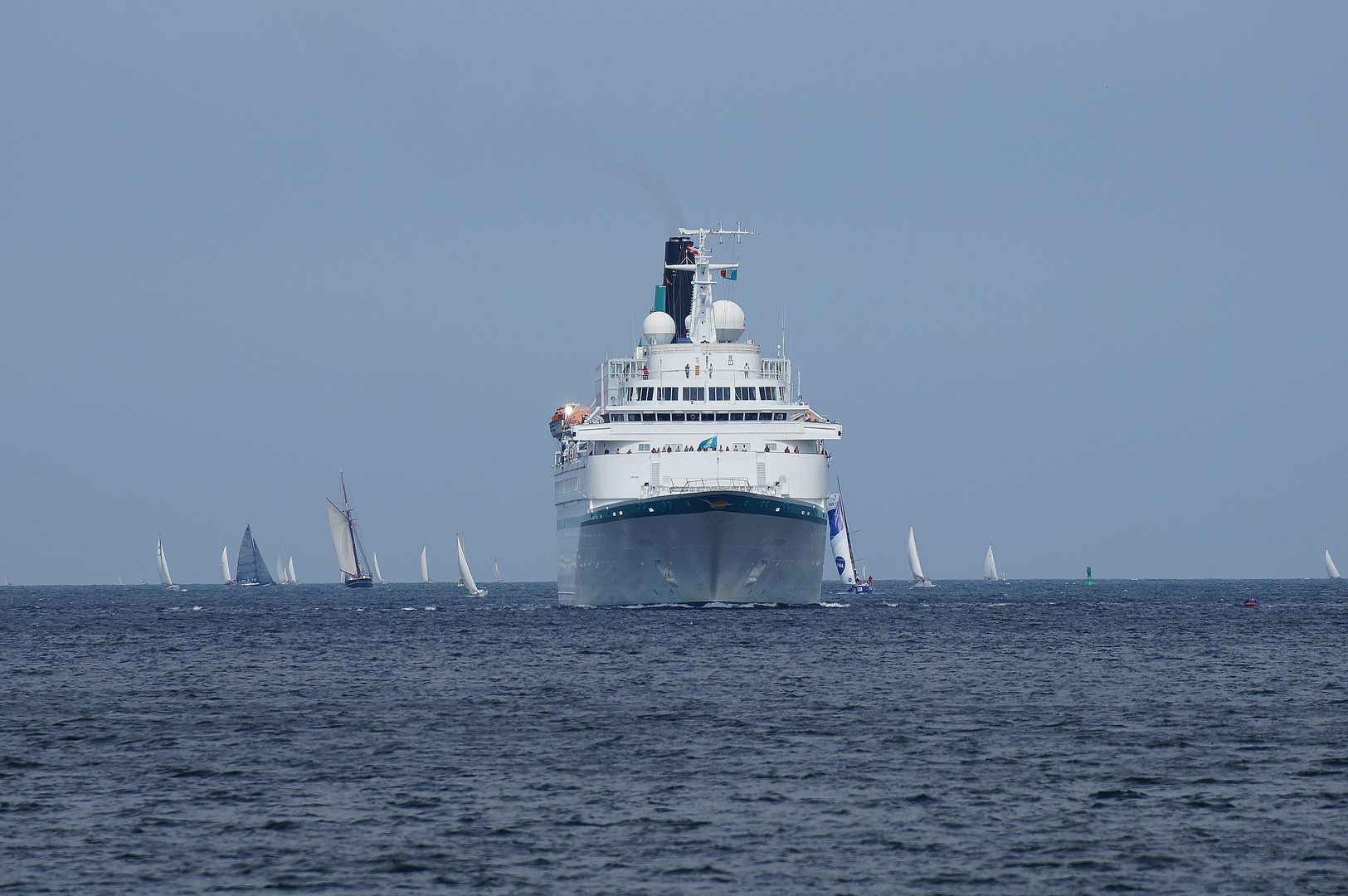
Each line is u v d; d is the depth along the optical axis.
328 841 171.88
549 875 157.62
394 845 169.62
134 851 167.88
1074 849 167.12
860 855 165.00
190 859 164.75
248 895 151.62
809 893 151.50
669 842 170.62
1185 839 171.00
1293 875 156.12
